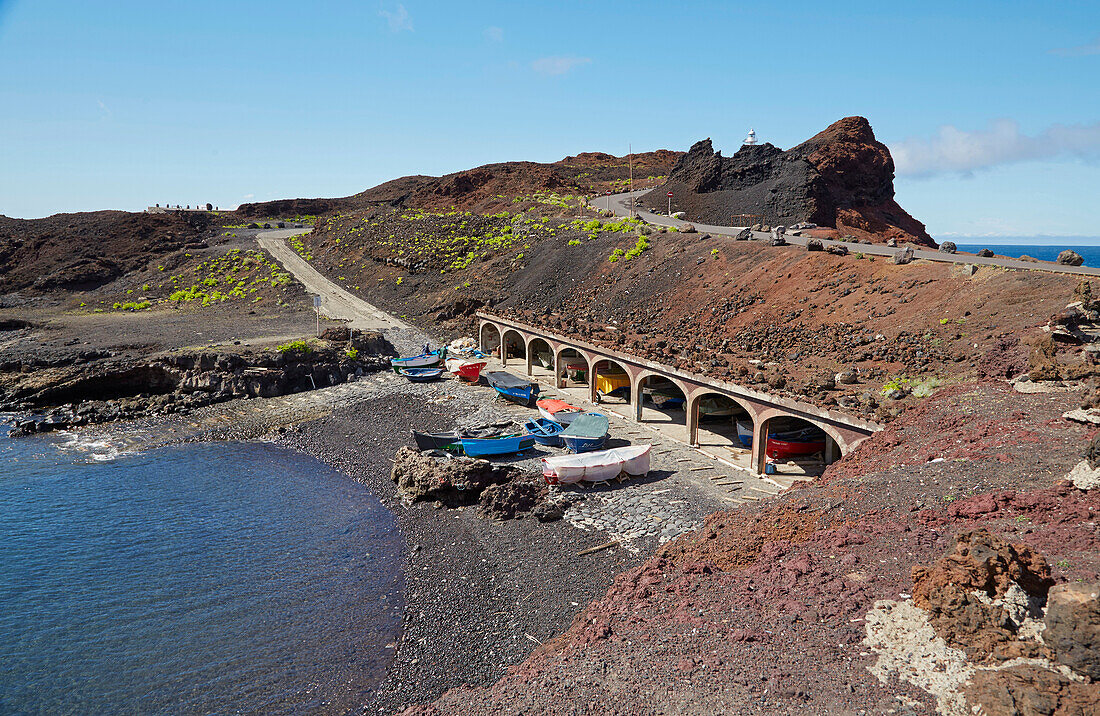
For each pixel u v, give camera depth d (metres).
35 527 31.48
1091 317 27.34
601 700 13.80
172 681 20.47
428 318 82.12
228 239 135.38
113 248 126.00
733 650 14.63
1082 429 20.86
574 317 62.97
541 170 157.75
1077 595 11.94
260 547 29.22
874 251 49.66
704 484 32.38
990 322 32.50
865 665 13.30
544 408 45.44
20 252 124.31
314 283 101.56
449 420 47.25
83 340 69.44
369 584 25.80
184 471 39.41
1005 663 12.21
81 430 48.06
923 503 19.08
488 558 27.03
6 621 23.77
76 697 19.91
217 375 56.28
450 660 20.77
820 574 16.97
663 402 46.84
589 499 31.45
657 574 19.39
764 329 44.22
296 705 19.23
